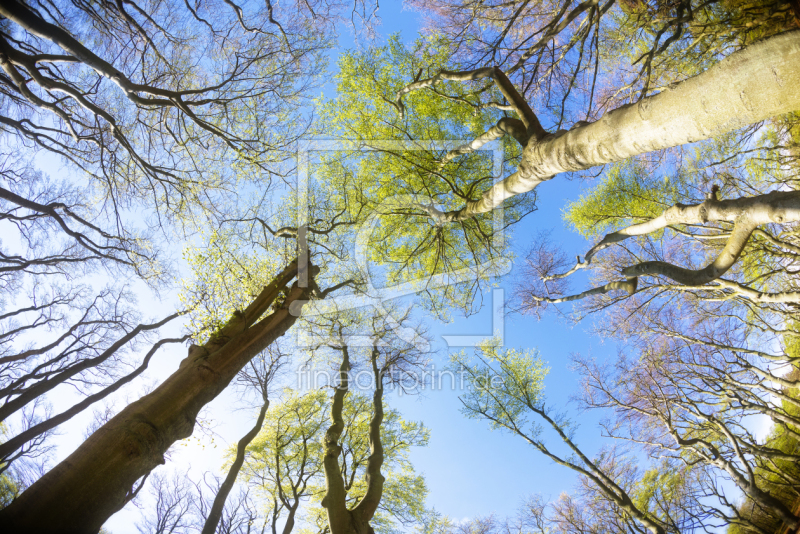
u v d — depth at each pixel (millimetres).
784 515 6891
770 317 10453
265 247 10961
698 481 10766
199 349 6793
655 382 9523
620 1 7406
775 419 7875
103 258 10242
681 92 2561
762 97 2123
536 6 8578
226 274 9008
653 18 6512
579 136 3783
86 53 5918
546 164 4453
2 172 9922
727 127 2430
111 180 10031
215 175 10320
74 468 4539
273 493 11344
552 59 7918
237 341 7203
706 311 10594
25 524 4016
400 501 12594
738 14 6824
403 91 7148
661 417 8805
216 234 9508
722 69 2250
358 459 11914
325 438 7891
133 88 6492
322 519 12070
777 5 6145
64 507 4277
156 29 8578
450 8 8781
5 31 7207
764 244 8969
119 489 4742
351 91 11133
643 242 11281
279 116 9797
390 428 12734
